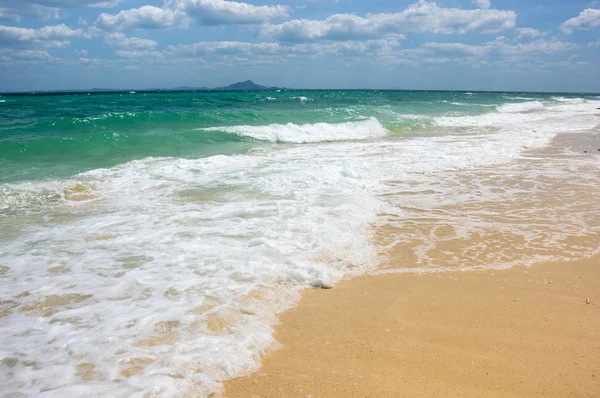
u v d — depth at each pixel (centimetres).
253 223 616
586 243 600
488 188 880
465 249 572
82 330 354
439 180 938
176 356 323
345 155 1198
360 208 711
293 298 434
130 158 1122
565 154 1295
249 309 400
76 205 713
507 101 4394
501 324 394
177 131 1566
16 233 580
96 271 464
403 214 705
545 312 418
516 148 1371
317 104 2945
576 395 296
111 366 309
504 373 321
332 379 310
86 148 1180
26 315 377
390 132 1827
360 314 408
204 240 552
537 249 577
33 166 1002
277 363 328
